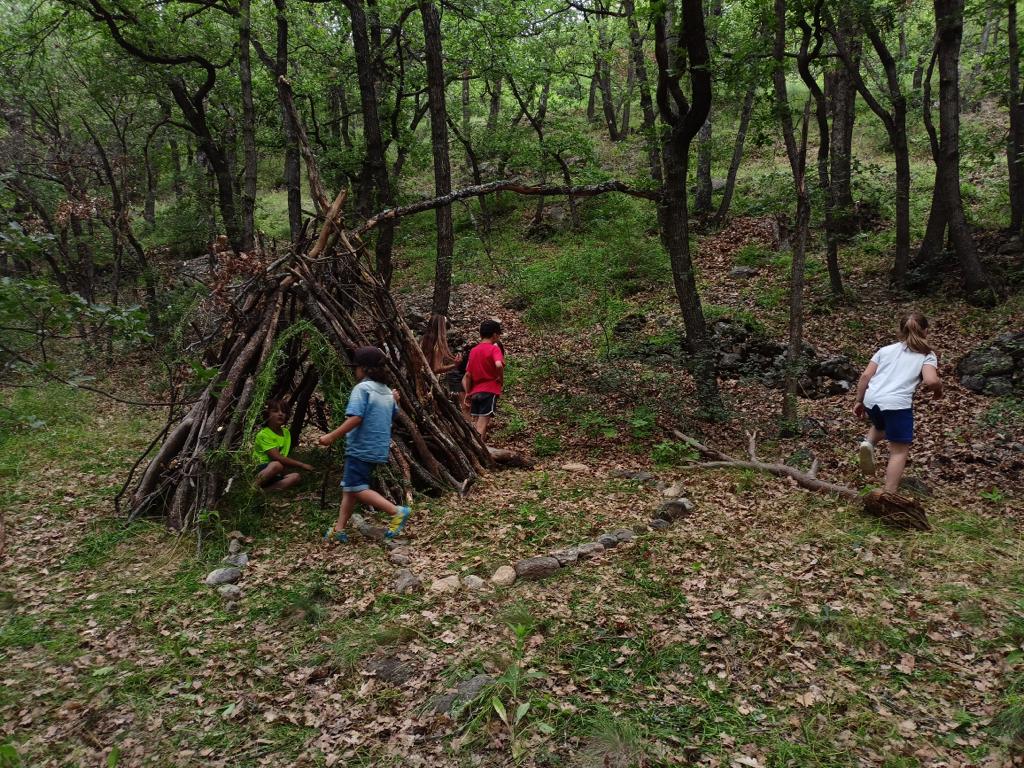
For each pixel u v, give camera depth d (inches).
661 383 346.0
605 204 728.3
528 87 763.4
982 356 346.9
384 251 503.8
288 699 131.9
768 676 131.3
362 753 116.2
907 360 204.7
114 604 169.2
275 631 156.1
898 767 106.3
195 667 143.1
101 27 528.7
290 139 532.7
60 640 153.3
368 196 607.5
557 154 722.2
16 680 138.9
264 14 621.0
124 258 730.8
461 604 162.6
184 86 612.4
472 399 306.0
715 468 257.9
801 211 300.5
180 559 192.1
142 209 952.3
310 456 267.7
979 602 150.3
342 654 144.3
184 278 579.2
